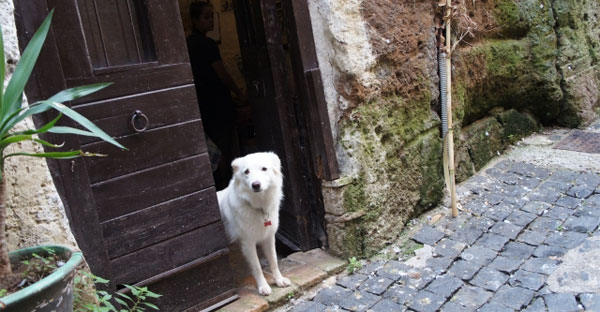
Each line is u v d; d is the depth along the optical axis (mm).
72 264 1671
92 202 2430
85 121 1600
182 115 2795
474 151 4746
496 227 3729
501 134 5141
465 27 4496
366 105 3578
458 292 2990
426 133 4184
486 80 4883
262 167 3053
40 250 1864
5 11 1991
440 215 4062
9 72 2006
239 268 3650
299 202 3791
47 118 2271
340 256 3604
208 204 2953
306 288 3270
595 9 6293
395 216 3816
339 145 3574
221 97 4977
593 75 5949
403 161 3920
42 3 2240
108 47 2557
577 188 4148
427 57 4105
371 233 3607
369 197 3594
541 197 4105
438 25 4223
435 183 4191
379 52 3609
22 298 1456
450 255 3424
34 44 1660
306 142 3725
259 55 3699
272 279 3369
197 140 2875
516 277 3045
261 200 3100
